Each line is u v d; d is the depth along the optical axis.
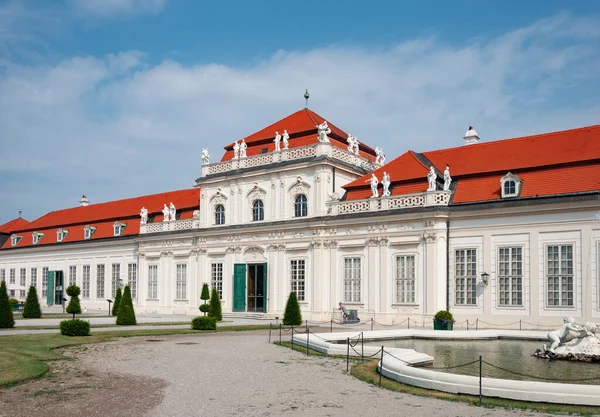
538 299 36.91
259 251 51.44
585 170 36.88
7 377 18.23
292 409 14.82
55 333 33.69
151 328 38.69
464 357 23.16
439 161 45.94
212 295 46.84
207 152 56.56
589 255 35.19
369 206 44.75
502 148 43.22
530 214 37.62
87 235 70.19
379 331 29.59
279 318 47.94
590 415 14.29
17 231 82.12
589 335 22.48
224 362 22.69
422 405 15.32
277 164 50.47
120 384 17.88
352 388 17.52
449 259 40.81
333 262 46.41
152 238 60.47
